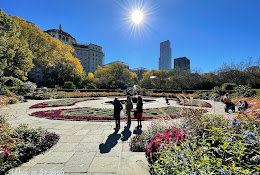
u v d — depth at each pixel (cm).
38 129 412
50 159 298
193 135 232
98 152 333
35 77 4931
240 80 2686
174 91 3030
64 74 3872
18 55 1820
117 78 4894
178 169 153
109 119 680
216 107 1087
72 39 7988
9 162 262
